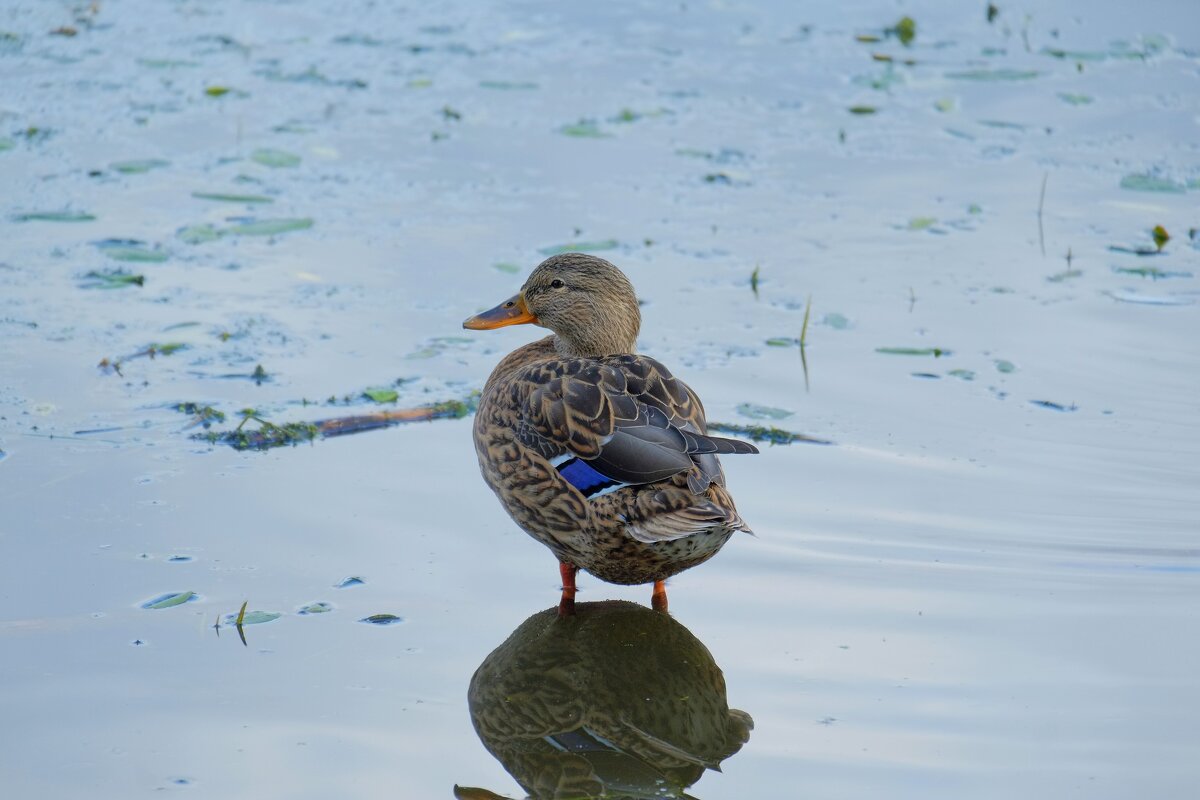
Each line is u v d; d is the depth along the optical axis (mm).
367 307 13648
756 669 8516
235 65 19641
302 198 15859
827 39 20641
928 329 13281
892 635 8820
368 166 16688
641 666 8742
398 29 21062
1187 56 19750
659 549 8898
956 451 11211
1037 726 7816
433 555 9820
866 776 7422
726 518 8594
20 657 8398
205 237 14883
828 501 10508
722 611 9211
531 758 7742
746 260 14648
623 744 7922
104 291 13750
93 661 8391
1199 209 15633
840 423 11695
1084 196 15984
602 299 11078
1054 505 10352
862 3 21875
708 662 8625
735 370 12594
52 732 7703
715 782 7480
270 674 8336
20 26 20719
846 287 14102
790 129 17859
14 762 7434
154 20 21234
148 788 7238
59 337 12844
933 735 7770
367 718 7938
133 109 18141
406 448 11312
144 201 15703
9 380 12047
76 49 20031
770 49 20312
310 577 9438
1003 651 8594
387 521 10211
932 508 10367
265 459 11016
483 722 7957
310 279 14141
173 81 19062
